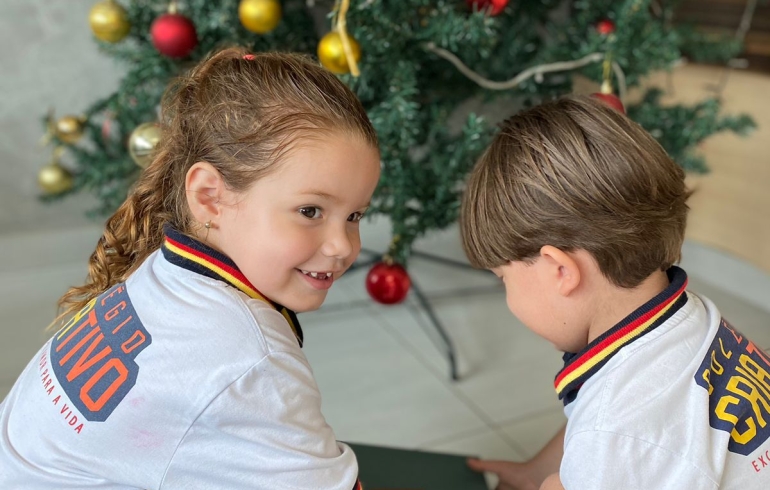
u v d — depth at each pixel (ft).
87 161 4.84
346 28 3.37
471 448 4.24
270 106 1.98
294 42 4.15
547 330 2.19
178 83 2.42
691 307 2.05
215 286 1.96
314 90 2.02
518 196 2.05
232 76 2.09
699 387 1.86
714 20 5.80
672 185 2.05
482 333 5.55
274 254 1.96
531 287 2.14
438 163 4.05
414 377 4.92
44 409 2.02
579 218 1.96
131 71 4.25
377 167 2.07
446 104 4.55
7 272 5.84
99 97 5.54
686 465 1.75
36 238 5.85
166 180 2.28
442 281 6.33
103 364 1.96
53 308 5.43
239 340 1.86
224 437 1.82
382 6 3.56
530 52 4.65
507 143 2.14
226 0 3.83
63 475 1.94
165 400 1.83
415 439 4.29
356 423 4.40
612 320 2.07
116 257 2.45
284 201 1.93
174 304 1.95
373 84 4.00
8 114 5.35
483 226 2.18
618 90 4.42
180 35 3.66
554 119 2.09
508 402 4.72
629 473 1.77
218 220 2.04
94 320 2.10
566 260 1.98
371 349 5.24
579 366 1.98
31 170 5.60
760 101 5.73
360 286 6.09
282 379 1.86
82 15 5.26
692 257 6.77
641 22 4.05
